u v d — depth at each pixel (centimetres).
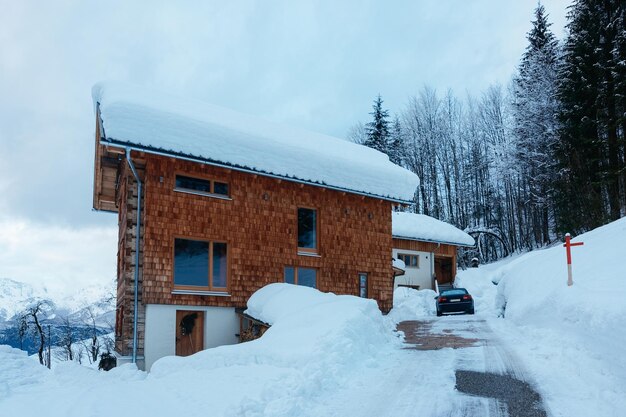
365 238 2108
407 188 2244
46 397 835
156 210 1544
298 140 2002
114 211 2356
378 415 621
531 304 1370
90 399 801
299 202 1903
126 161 1585
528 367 851
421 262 3378
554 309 1144
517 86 4941
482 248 5362
